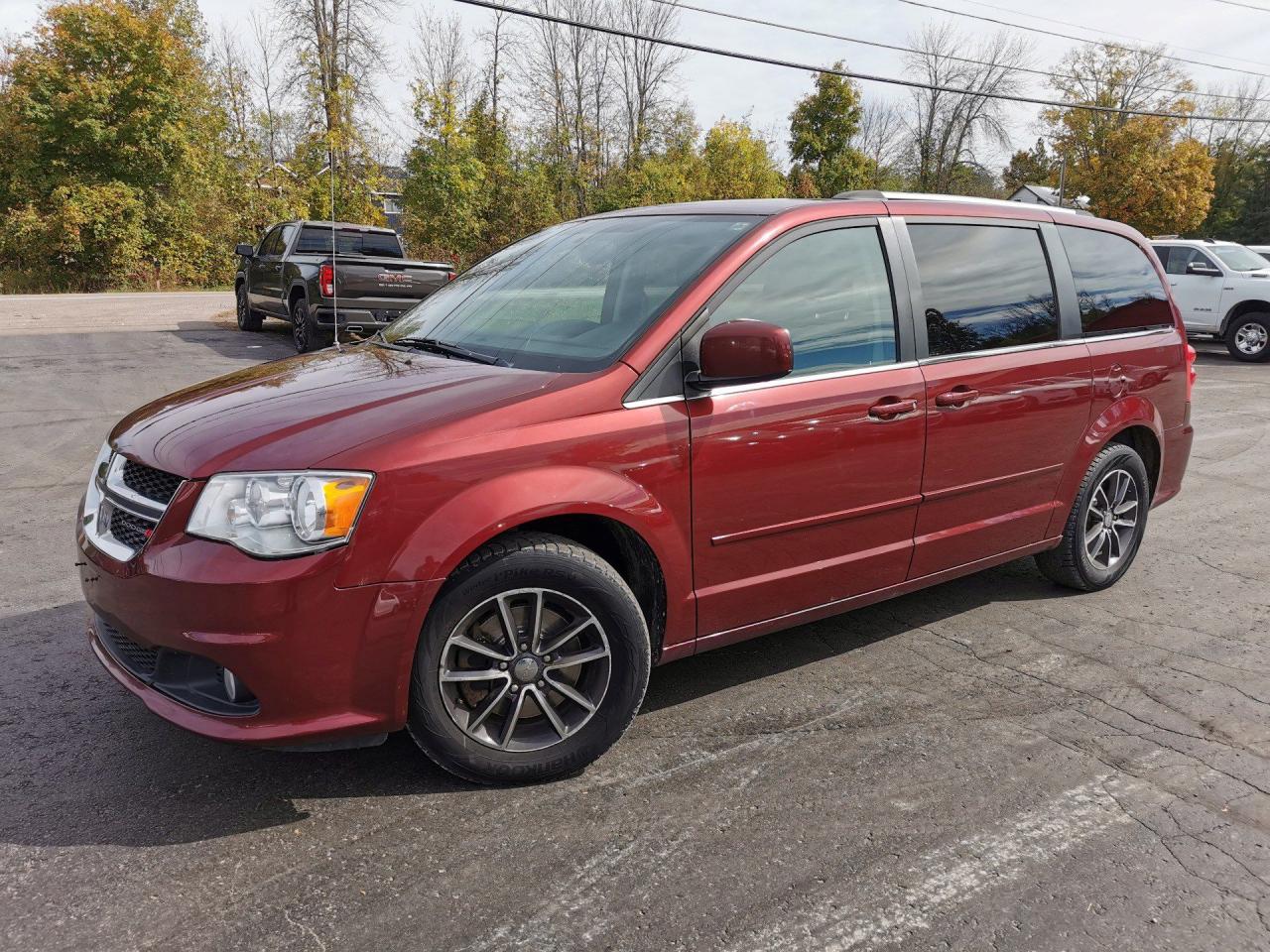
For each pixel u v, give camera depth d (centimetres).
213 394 298
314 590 237
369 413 261
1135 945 218
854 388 328
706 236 327
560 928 219
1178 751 309
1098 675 367
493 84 4281
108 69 3200
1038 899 233
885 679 360
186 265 3378
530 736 281
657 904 228
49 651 369
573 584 270
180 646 239
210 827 257
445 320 361
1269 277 1574
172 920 219
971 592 463
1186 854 254
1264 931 224
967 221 383
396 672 251
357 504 240
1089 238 441
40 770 284
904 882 239
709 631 312
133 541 253
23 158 3162
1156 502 488
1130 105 4584
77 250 3120
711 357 277
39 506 583
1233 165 6044
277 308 1395
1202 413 1058
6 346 1362
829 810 271
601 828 260
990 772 294
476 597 259
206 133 3678
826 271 332
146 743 301
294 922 219
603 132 3997
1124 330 447
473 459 254
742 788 281
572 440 269
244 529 236
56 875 235
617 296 315
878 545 350
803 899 231
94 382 1059
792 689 350
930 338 357
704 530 298
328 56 2619
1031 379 390
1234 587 477
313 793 274
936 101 5541
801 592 331
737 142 4641
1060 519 426
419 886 233
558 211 3253
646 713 330
